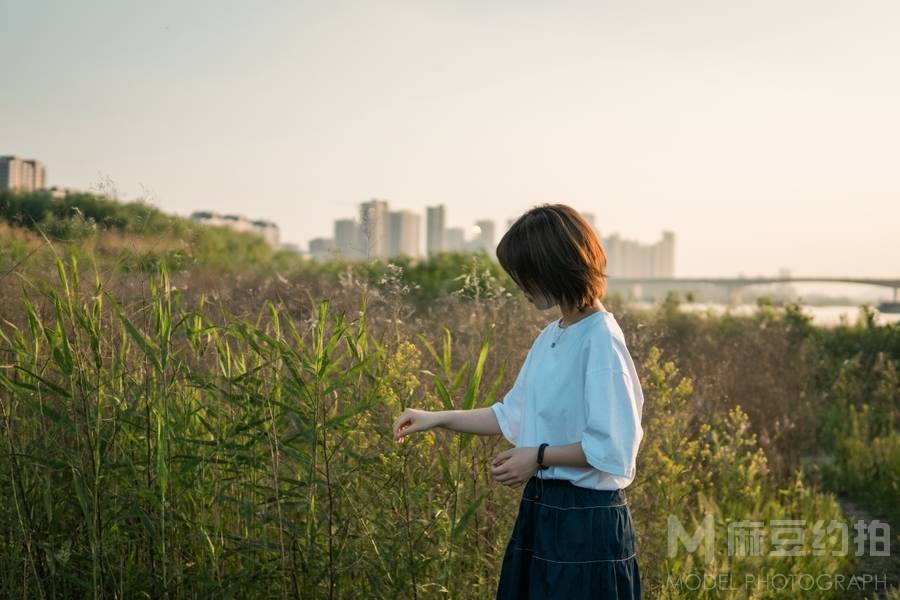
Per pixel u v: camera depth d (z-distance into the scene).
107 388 2.95
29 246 3.55
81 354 2.85
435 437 3.16
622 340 2.23
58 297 2.91
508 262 2.32
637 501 3.70
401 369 2.96
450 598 2.86
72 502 2.91
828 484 6.12
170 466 2.78
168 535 2.83
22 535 2.82
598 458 2.10
